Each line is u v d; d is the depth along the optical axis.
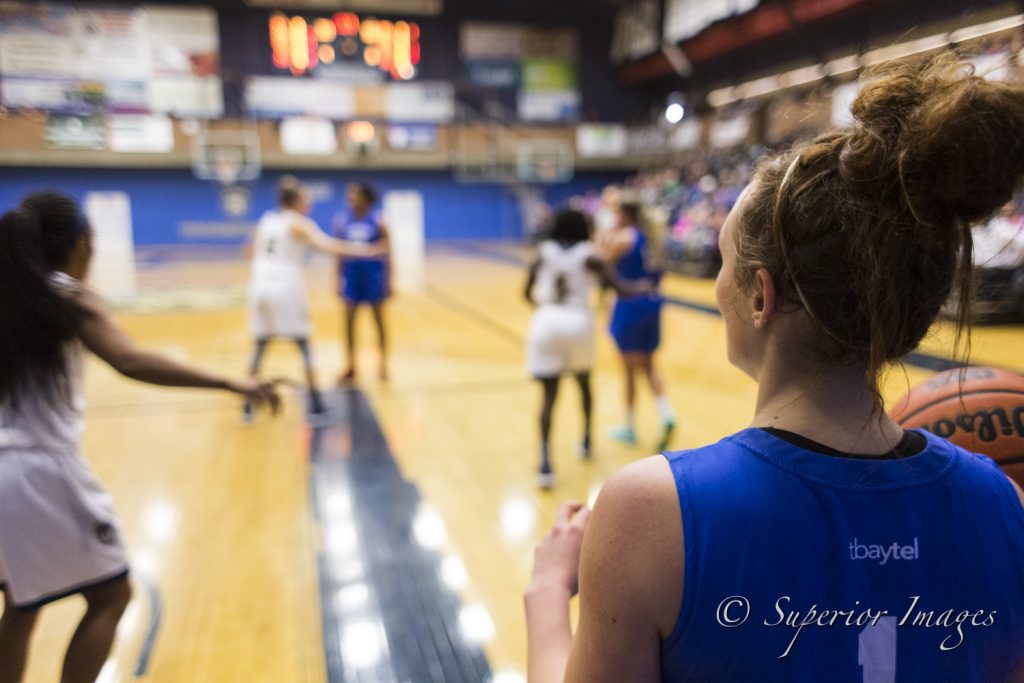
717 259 12.85
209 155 19.41
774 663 0.61
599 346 7.73
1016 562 0.66
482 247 21.33
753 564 0.61
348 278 5.94
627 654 0.64
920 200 0.59
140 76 18.69
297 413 5.27
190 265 16.81
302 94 19.83
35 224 1.66
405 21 20.20
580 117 22.06
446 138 21.16
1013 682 0.69
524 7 20.88
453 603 2.77
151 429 4.91
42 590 1.68
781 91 15.84
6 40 17.64
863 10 12.22
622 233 4.30
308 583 2.93
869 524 0.62
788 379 0.69
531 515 3.55
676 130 20.12
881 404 0.65
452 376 6.37
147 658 2.45
